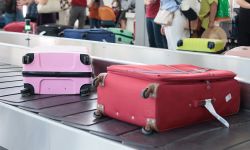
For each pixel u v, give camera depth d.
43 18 5.36
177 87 1.17
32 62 1.66
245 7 3.31
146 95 1.13
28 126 1.34
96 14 6.19
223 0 3.34
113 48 2.59
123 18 6.42
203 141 1.10
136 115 1.19
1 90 1.74
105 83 1.30
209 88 1.28
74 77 1.68
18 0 6.05
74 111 1.40
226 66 1.84
